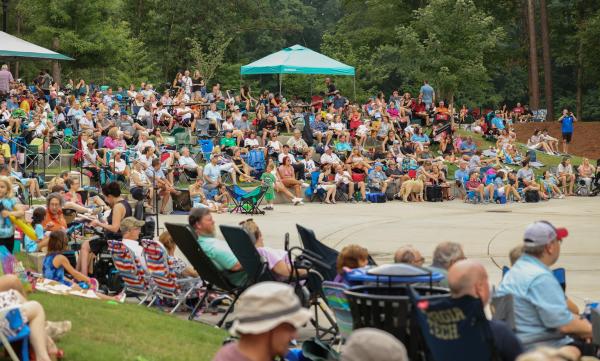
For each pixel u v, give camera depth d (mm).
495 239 19953
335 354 7176
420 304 5734
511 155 37375
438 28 47656
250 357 4672
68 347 8180
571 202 31062
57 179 17125
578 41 61906
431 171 30953
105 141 26328
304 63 38062
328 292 7969
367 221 23312
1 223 11398
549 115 56094
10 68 54906
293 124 36406
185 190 24406
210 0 61531
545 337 7074
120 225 12055
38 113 28359
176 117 33000
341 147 32781
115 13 54250
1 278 8203
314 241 10727
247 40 71375
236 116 33125
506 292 7133
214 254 10203
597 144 47500
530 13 55562
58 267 11453
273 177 26484
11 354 7078
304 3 85375
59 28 47469
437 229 21766
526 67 67438
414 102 39562
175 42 61781
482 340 5781
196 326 10180
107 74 55562
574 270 15648
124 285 11758
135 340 8883
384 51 59875
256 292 4652
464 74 47438
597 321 6883
